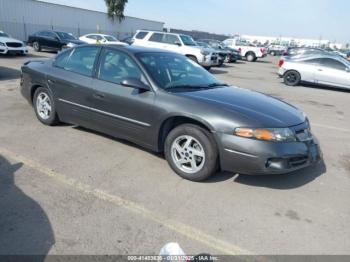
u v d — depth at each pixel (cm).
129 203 346
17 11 3038
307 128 408
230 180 407
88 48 511
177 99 402
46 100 569
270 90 1274
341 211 357
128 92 438
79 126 581
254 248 288
